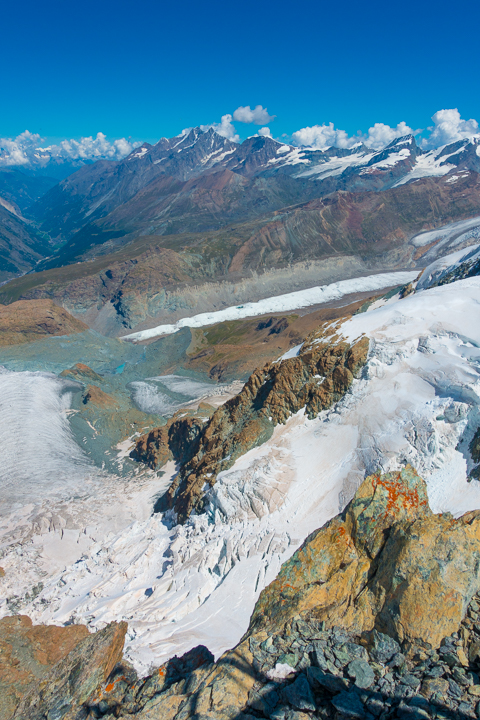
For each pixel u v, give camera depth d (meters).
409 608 12.63
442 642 12.01
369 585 14.42
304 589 15.52
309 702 11.03
